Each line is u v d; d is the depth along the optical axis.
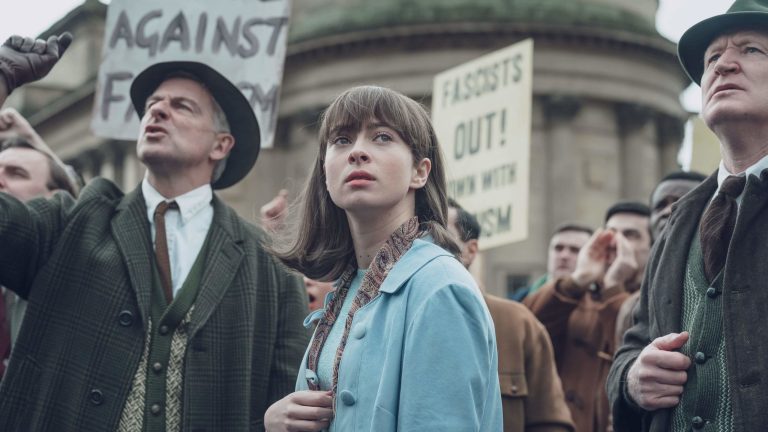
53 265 4.57
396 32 32.88
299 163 33.91
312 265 3.87
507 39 33.09
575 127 33.53
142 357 4.46
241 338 4.59
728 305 3.60
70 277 4.57
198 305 4.56
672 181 6.92
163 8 6.43
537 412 5.73
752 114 3.78
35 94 45.19
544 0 33.44
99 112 6.32
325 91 33.66
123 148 40.09
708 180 4.03
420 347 3.26
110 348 4.45
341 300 3.68
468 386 3.23
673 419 3.76
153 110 4.82
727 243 3.78
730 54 3.86
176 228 4.79
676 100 35.56
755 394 3.47
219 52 6.39
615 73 33.91
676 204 4.10
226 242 4.78
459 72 9.67
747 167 3.86
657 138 35.22
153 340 4.49
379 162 3.55
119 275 4.56
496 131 9.20
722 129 3.84
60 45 4.68
